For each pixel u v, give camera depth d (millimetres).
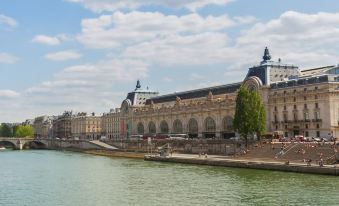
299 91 197250
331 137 174250
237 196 90438
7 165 179125
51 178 129250
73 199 92188
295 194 90125
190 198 89875
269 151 159375
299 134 197000
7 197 95875
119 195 95688
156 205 84000
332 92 184375
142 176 129375
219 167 149750
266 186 101625
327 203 81000
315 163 131000
